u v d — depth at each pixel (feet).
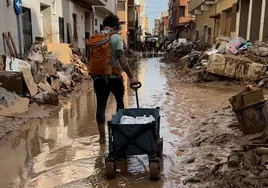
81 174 13.89
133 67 73.97
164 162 14.98
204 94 34.09
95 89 17.15
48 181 13.23
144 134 13.28
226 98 31.30
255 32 57.36
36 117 22.99
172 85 41.78
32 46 37.06
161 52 163.22
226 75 41.98
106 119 23.34
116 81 16.89
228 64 41.65
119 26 16.83
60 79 35.06
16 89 26.02
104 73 16.49
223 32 82.38
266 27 50.78
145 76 53.88
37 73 30.83
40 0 44.70
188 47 100.27
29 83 27.50
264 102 16.62
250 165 12.77
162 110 26.11
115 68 16.58
